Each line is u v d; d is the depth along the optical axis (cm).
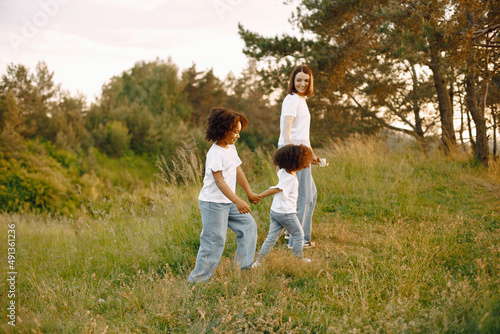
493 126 1096
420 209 550
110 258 409
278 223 369
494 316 239
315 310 274
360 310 264
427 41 772
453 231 421
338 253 385
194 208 523
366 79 1456
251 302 280
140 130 3688
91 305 298
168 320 265
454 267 353
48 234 566
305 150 359
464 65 782
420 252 370
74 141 3212
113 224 521
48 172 2645
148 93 4638
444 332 234
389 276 328
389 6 898
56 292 317
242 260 334
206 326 254
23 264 382
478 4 723
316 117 1517
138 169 3438
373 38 1038
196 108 4875
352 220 521
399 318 241
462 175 724
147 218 538
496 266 323
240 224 336
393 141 1130
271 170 677
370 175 700
